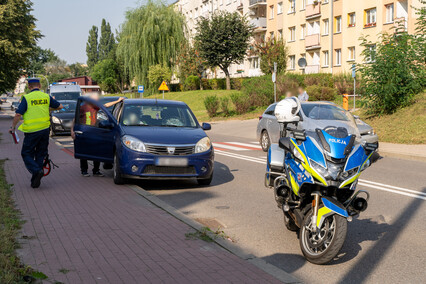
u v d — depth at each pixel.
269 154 6.63
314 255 5.06
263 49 50.28
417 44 19.77
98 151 10.34
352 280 4.71
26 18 41.78
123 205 7.67
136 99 11.01
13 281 4.09
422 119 19.11
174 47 56.41
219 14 53.34
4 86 43.47
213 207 8.05
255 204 8.27
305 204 5.39
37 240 5.59
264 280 4.47
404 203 8.25
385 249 5.73
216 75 70.56
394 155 15.08
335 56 44.84
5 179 10.02
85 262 4.84
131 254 5.16
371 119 21.27
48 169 10.39
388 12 38.38
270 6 56.84
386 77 19.94
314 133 5.40
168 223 6.56
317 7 46.50
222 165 13.39
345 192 5.16
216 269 4.75
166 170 9.30
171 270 4.68
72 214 6.96
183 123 10.45
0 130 27.72
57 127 23.89
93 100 10.53
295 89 13.23
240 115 34.09
